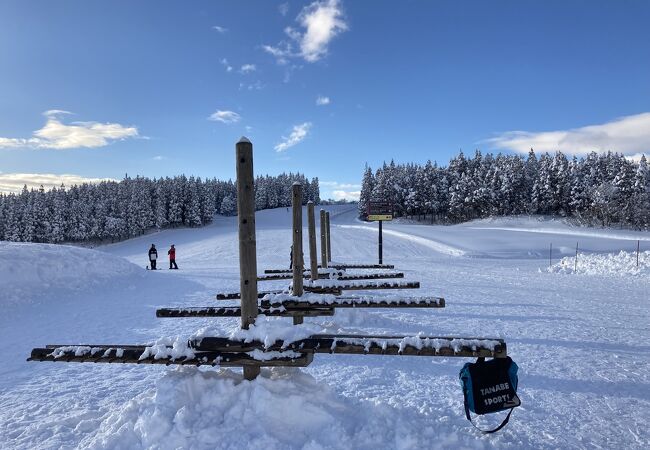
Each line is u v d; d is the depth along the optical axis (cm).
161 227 9206
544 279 1764
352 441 327
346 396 435
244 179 382
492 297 1214
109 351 383
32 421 412
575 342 711
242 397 345
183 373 363
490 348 340
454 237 5025
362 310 873
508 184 8962
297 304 570
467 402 337
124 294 1322
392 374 541
